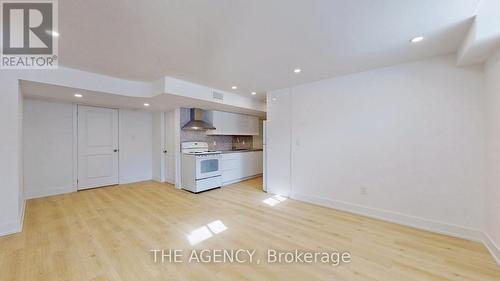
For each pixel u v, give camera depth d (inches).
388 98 111.0
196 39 82.2
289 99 155.3
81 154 175.3
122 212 124.4
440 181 97.4
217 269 71.0
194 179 170.1
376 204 115.8
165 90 130.3
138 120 213.9
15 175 97.6
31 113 150.5
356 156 122.6
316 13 65.1
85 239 91.0
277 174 164.2
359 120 121.1
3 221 94.5
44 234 95.2
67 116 167.2
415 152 103.7
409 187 105.5
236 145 258.4
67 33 77.3
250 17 67.3
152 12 64.3
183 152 186.4
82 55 97.6
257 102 208.8
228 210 128.8
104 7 61.6
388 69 110.8
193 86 146.0
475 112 89.2
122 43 85.4
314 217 117.3
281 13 65.1
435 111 98.3
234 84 147.9
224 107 191.2
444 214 96.7
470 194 90.7
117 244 87.0
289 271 70.1
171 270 70.3
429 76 99.6
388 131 111.3
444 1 59.2
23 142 143.3
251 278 66.6
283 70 118.0
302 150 147.6
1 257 76.7
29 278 65.5
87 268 70.8
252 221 111.7
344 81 126.7
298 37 80.6
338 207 130.0
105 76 128.2
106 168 190.7
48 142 158.1
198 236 94.7
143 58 101.3
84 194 163.5
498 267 71.3
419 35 78.8
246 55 97.5
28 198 149.1
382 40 82.9
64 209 128.9
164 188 185.3
